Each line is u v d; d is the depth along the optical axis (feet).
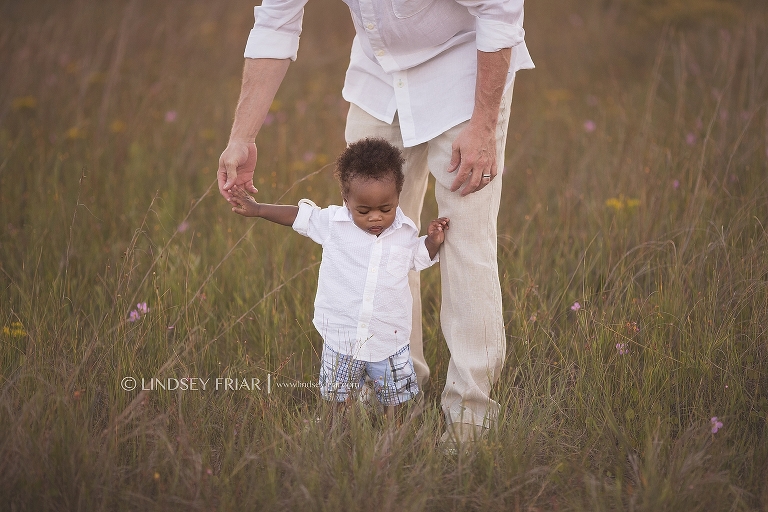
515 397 9.19
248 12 29.78
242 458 7.63
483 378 8.85
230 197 8.85
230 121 19.15
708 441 8.22
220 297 11.70
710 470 7.71
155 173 16.01
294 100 21.59
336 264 8.73
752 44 17.65
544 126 19.49
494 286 8.75
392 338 8.84
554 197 14.99
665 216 12.91
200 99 20.72
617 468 7.86
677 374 9.31
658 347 9.57
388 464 7.62
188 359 9.70
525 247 12.85
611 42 26.21
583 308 10.41
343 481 7.49
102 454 7.53
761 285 10.07
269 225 13.50
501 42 7.61
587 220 13.47
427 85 8.52
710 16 25.36
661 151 14.52
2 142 16.47
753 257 10.71
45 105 19.11
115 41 24.48
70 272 11.91
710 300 10.09
